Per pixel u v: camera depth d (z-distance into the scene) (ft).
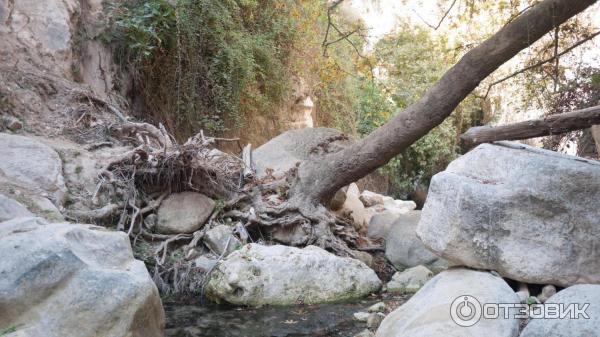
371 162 21.48
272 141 27.58
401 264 22.02
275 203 22.93
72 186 19.19
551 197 12.05
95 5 28.02
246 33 32.09
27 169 17.89
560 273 11.82
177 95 29.19
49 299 9.59
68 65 25.31
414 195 49.19
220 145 32.07
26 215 12.69
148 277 10.94
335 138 27.99
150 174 21.03
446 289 11.76
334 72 28.99
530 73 23.67
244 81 31.14
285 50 35.17
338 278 17.83
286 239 22.18
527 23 16.81
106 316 9.77
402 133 20.25
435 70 43.70
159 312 11.25
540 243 12.00
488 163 13.39
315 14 33.40
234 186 22.88
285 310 16.30
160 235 20.07
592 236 11.89
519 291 12.16
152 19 27.68
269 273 17.12
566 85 22.12
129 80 28.71
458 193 12.55
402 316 11.89
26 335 8.97
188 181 21.43
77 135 22.63
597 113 19.04
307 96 38.52
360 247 23.75
